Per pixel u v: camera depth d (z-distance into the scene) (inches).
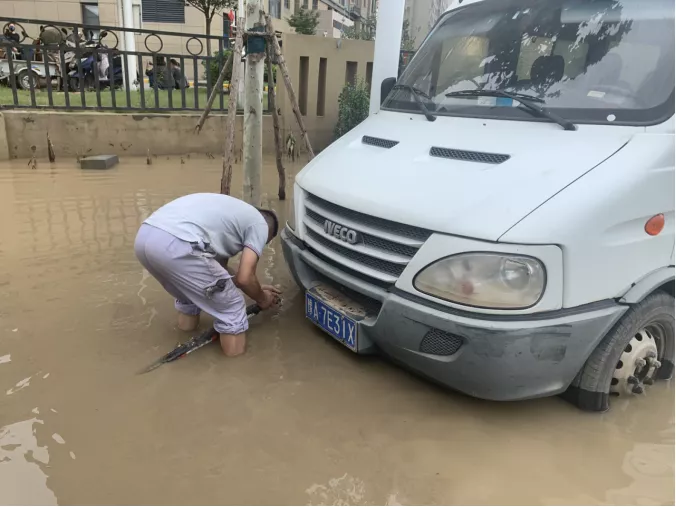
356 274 116.8
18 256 184.2
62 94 451.5
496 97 126.9
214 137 370.3
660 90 109.0
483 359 97.0
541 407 113.9
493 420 109.6
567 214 95.0
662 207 104.6
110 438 100.7
